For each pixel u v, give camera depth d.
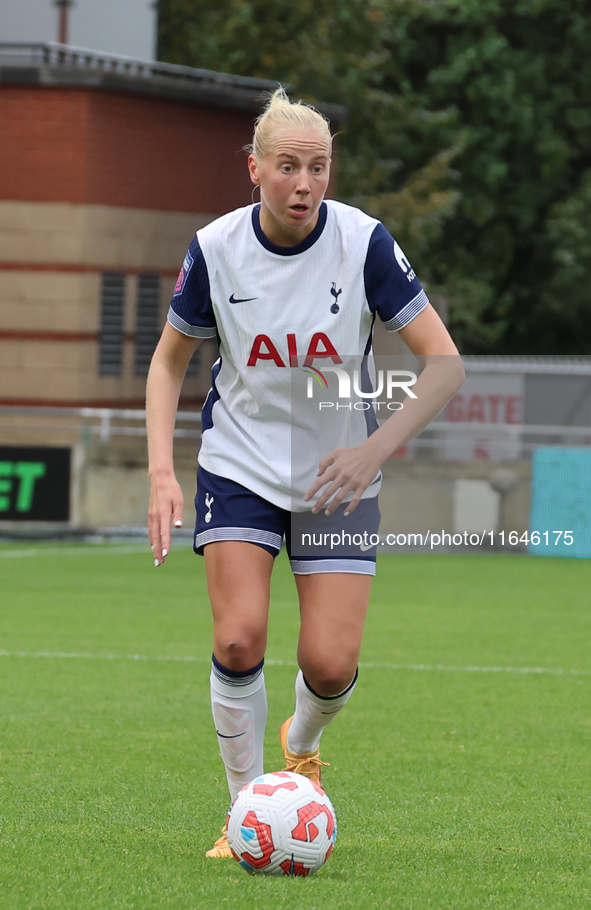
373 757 19.23
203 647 29.94
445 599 40.19
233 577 12.98
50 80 58.72
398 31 100.12
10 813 15.41
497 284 110.94
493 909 11.59
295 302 13.02
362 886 12.18
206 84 63.44
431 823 15.29
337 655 12.98
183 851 13.59
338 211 13.15
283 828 12.47
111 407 61.06
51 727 21.00
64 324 59.81
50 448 55.34
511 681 26.20
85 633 31.86
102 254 60.09
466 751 19.70
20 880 12.31
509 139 102.75
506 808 16.14
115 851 13.55
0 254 59.69
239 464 13.23
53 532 55.44
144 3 68.38
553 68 104.25
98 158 59.53
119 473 56.19
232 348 13.24
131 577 44.09
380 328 50.28
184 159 62.25
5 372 60.12
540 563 51.91
